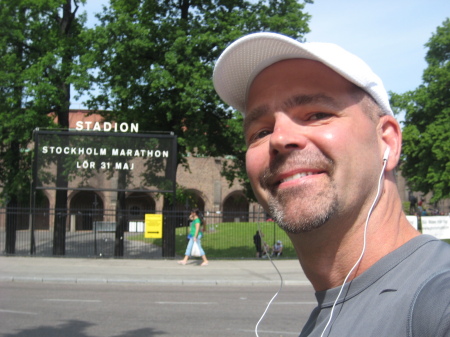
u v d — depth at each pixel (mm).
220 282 15992
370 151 1505
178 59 21391
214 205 55656
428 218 22469
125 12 22344
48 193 49219
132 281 15906
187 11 23078
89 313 10625
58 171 20953
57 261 20438
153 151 21016
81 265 19312
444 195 30172
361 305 1321
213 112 23703
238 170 24328
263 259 22188
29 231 26844
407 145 31375
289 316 10492
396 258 1350
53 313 10562
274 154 1515
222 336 8602
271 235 27047
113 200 52031
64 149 20953
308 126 1501
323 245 1478
